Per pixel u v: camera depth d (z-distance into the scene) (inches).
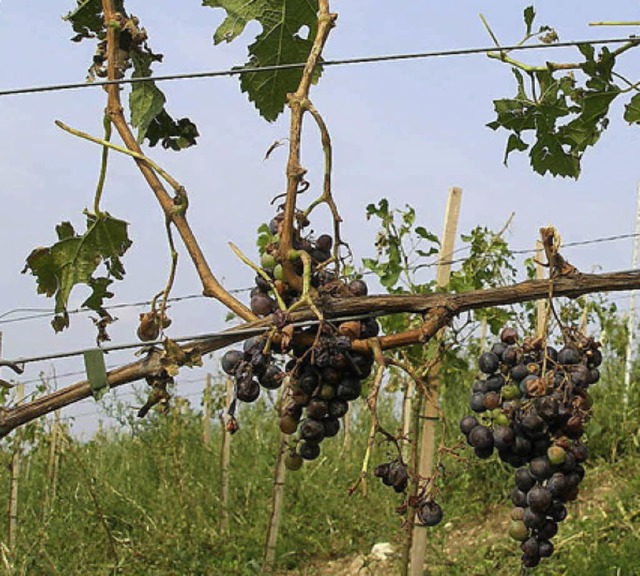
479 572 348.8
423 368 98.0
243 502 455.2
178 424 482.6
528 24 123.4
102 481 447.2
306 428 96.0
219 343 94.3
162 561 391.5
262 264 100.5
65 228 112.3
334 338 92.6
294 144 95.5
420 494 96.2
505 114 132.8
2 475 447.5
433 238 292.2
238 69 122.6
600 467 412.2
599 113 127.2
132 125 120.4
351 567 384.8
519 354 108.9
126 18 116.4
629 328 480.7
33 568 373.7
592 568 316.5
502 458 114.3
